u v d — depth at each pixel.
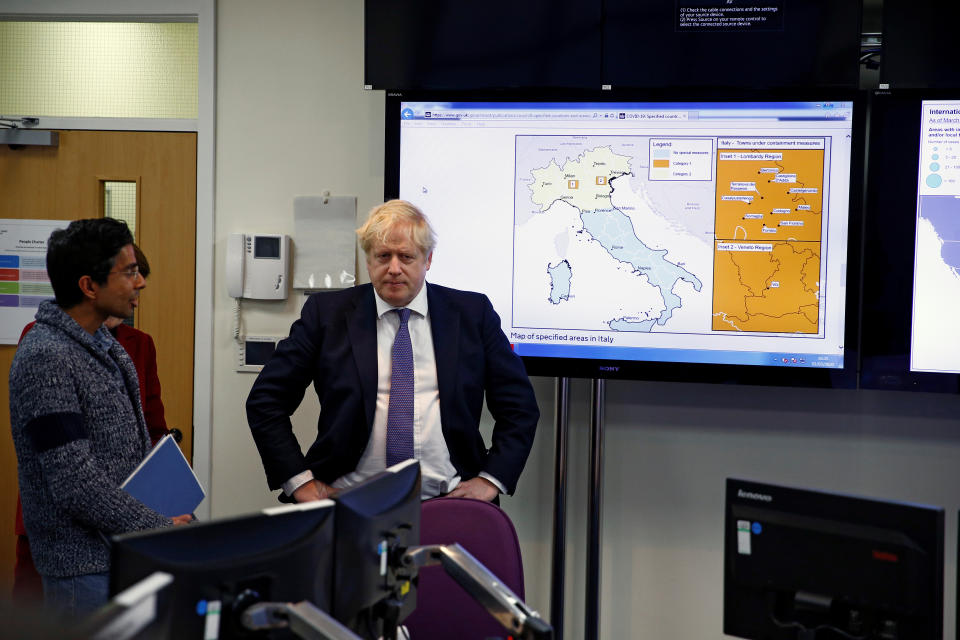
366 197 3.22
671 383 3.12
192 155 3.28
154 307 3.29
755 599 1.63
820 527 1.54
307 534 1.29
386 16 3.01
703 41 2.88
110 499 1.89
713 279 2.93
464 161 3.02
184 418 3.30
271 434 2.43
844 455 3.03
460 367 2.47
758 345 2.91
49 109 3.34
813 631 1.56
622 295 2.97
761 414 3.07
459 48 2.99
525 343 3.02
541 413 3.17
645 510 3.15
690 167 2.93
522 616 1.40
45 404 1.88
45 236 3.30
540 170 2.99
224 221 3.27
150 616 1.00
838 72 2.82
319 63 3.23
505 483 2.44
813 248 2.88
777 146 2.89
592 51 2.93
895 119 2.82
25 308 3.30
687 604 3.13
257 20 3.24
